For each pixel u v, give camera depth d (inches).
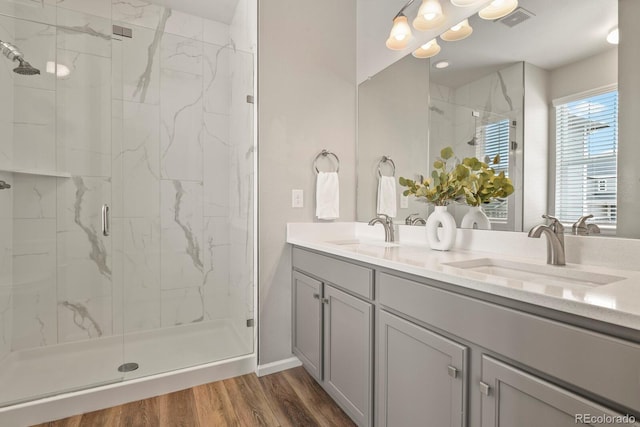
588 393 25.6
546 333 28.3
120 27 83.8
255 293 79.7
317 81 85.5
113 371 70.6
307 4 84.5
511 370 31.1
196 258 95.6
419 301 42.8
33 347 71.7
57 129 75.0
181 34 101.0
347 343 58.2
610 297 27.0
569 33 46.0
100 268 80.4
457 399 36.8
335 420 60.8
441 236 60.7
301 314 76.2
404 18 71.5
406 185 68.2
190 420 60.6
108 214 81.6
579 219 44.6
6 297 68.6
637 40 39.5
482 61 57.9
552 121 47.8
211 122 98.8
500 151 54.8
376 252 57.1
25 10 71.2
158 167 90.5
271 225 79.6
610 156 41.6
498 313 32.6
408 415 44.4
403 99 75.1
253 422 60.0
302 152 83.2
